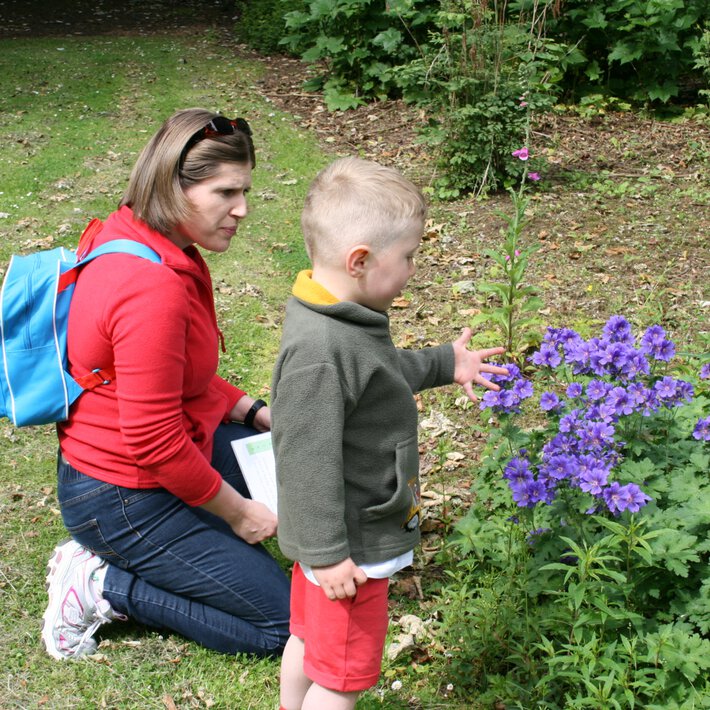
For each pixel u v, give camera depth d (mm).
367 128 8180
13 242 5840
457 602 2781
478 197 6621
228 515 2670
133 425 2432
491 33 6551
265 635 2730
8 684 2641
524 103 6473
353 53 8648
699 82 9055
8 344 2508
